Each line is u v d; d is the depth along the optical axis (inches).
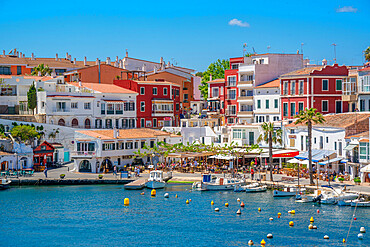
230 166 4542.3
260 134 4677.7
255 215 3260.3
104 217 3265.3
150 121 6077.8
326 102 4815.5
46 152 4788.4
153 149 4805.6
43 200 3700.8
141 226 3078.2
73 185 4234.7
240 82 5654.5
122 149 4800.7
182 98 6781.5
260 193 3870.6
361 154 3759.8
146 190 4045.3
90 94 5516.7
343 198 3462.1
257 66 5521.7
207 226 3061.0
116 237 2896.2
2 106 5580.7
